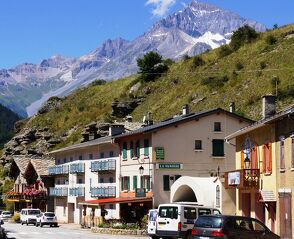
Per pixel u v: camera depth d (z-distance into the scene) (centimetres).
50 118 13938
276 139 3672
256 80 8969
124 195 6269
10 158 12988
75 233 5253
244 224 2766
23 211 7419
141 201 5681
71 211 7912
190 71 11481
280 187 3603
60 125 13312
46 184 8781
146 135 5841
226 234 2698
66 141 12194
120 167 6412
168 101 10750
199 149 5775
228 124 5862
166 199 5684
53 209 8619
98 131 9900
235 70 10031
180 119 5794
